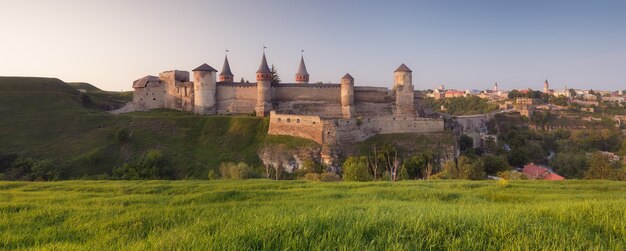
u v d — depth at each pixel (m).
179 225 9.41
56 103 87.06
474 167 55.22
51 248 6.74
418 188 21.66
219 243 5.80
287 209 11.77
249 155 66.31
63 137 68.62
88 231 8.99
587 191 22.61
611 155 94.31
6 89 95.19
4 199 16.11
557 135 126.94
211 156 66.25
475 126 107.75
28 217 11.00
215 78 89.50
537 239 6.13
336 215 7.69
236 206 13.14
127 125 75.25
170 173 59.88
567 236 6.31
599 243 5.91
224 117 78.88
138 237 8.02
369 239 6.18
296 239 5.86
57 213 11.55
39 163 54.69
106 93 130.25
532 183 26.34
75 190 21.45
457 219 7.23
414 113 86.62
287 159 63.69
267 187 22.62
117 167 60.53
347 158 60.69
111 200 15.62
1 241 8.09
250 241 5.95
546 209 8.88
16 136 66.31
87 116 78.25
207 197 16.66
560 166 81.06
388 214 8.24
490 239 6.12
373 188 21.64
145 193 20.70
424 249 5.84
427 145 68.12
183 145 70.19
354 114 85.69
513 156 82.81
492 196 18.77
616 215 7.75
